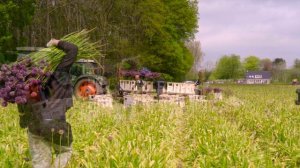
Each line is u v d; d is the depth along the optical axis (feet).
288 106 57.36
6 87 17.67
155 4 113.09
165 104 52.11
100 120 35.70
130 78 78.59
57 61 19.43
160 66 134.10
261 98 90.43
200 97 69.62
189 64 160.86
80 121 34.04
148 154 22.95
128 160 21.90
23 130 29.99
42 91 18.66
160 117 39.70
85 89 65.57
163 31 123.13
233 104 58.13
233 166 24.12
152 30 113.19
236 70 443.32
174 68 135.95
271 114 43.06
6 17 74.79
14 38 86.99
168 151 25.73
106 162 21.62
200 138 30.50
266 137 35.01
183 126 40.73
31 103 18.54
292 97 96.99
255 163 24.79
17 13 79.77
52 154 20.07
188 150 29.09
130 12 109.40
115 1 103.45
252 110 50.52
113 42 101.45
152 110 44.86
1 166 21.09
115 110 42.39
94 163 21.98
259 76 439.22
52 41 19.52
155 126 34.27
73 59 19.47
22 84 17.84
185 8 149.59
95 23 98.99
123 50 100.99
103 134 31.14
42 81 18.60
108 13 103.09
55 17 96.02
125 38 109.70
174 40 143.43
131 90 72.59
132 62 101.71
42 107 18.58
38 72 18.26
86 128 31.48
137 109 47.75
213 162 25.12
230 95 91.71
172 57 131.95
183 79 167.32
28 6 81.51
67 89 19.26
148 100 61.05
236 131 32.40
